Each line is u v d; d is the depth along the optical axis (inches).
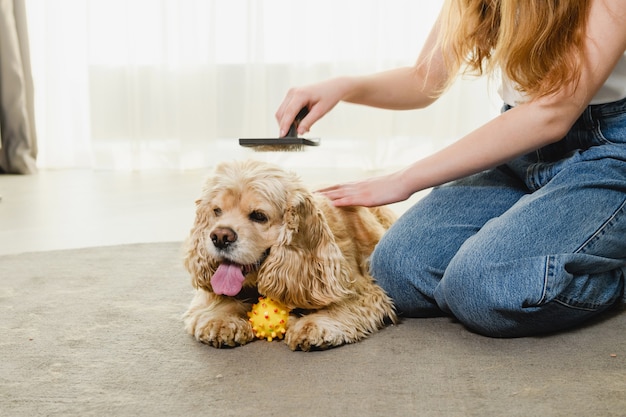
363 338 56.3
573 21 52.2
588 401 43.6
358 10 163.2
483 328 55.5
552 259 52.0
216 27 168.6
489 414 41.9
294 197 55.7
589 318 60.4
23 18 167.8
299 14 164.7
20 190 140.6
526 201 56.7
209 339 53.8
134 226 104.0
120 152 174.1
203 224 57.9
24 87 168.2
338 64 164.2
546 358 51.0
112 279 74.1
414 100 72.6
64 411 43.0
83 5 175.5
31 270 77.7
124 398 44.8
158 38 168.9
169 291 69.7
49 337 56.4
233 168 57.4
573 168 57.0
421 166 58.0
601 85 53.2
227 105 172.7
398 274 60.4
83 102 179.2
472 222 62.3
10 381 47.7
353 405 43.3
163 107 170.7
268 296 56.3
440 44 69.1
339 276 56.9
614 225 55.1
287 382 47.1
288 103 65.3
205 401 44.3
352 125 166.7
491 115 162.1
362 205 60.0
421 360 51.0
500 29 56.8
